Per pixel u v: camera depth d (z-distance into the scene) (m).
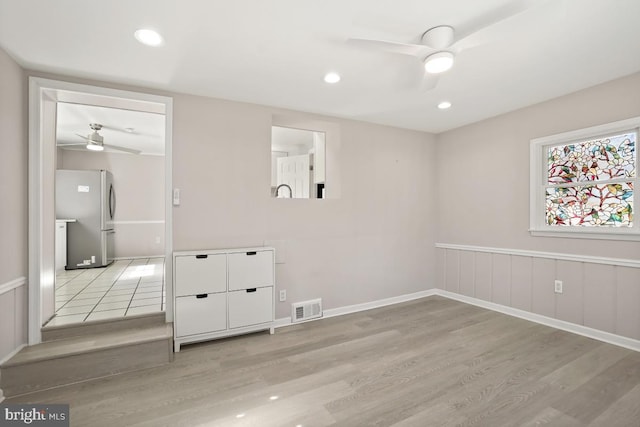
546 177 3.20
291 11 1.71
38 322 2.33
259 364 2.39
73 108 3.67
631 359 2.39
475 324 3.20
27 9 1.65
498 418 1.75
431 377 2.18
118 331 2.56
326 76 2.53
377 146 3.89
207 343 2.78
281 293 3.27
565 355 2.48
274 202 3.25
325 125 3.64
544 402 1.89
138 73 2.43
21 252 2.26
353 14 1.74
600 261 2.74
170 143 2.78
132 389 2.06
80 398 1.96
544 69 2.42
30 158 2.31
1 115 2.02
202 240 2.91
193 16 1.75
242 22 1.81
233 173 3.04
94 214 5.17
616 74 2.51
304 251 3.40
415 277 4.20
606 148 2.78
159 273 4.67
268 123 3.21
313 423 1.71
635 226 2.59
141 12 1.70
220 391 2.03
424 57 1.98
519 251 3.35
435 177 4.36
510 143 3.44
